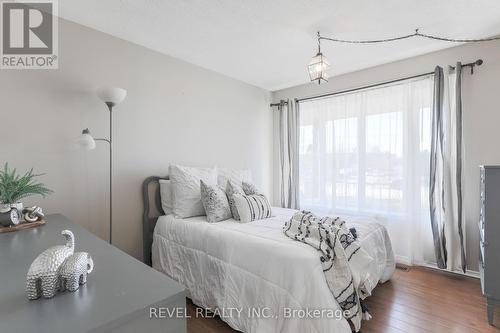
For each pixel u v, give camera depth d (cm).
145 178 261
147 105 263
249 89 381
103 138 232
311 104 375
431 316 193
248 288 169
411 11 201
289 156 391
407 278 258
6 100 186
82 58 220
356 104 332
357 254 166
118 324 60
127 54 249
